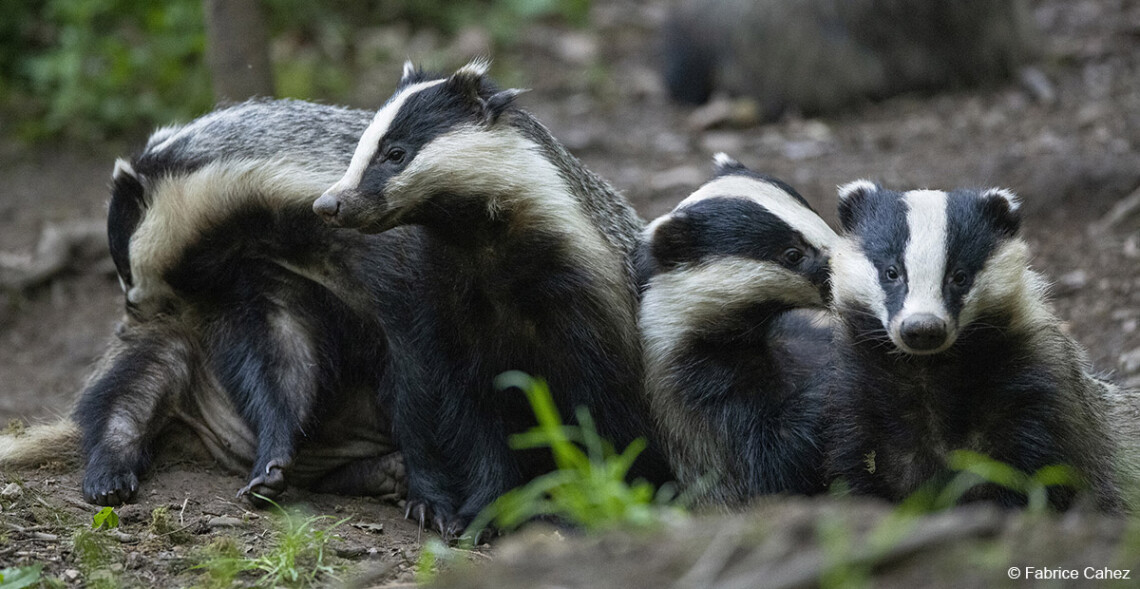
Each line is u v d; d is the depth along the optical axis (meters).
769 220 10.40
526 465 10.73
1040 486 7.84
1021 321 8.95
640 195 18.39
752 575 5.65
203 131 11.43
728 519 6.28
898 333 8.56
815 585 5.53
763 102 21.95
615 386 10.40
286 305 11.30
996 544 5.73
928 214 9.05
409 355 10.71
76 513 9.71
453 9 26.08
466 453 10.67
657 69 24.23
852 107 21.92
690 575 5.76
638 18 27.20
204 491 10.64
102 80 21.06
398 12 25.53
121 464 10.52
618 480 7.62
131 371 11.33
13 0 22.05
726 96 22.33
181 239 11.21
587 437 9.53
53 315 16.97
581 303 10.23
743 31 21.98
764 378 10.48
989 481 8.78
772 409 10.35
